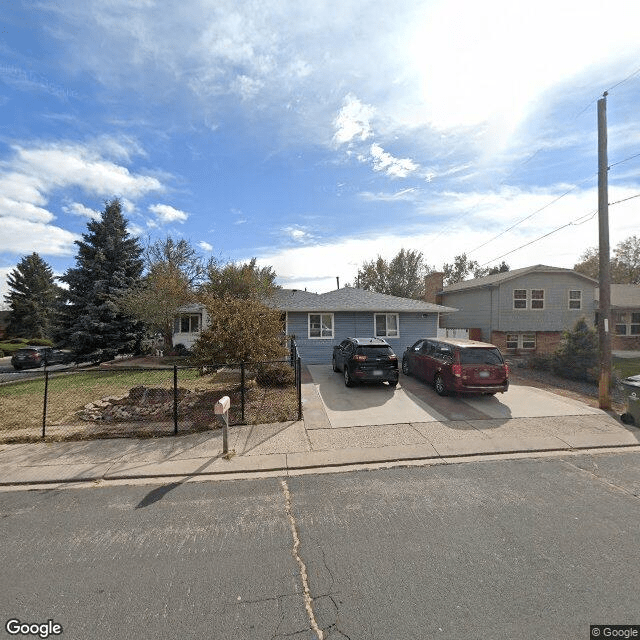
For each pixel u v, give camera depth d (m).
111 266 22.09
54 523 4.03
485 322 22.77
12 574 3.15
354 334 16.88
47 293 41.91
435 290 27.47
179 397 9.37
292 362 11.46
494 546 3.49
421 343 12.23
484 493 4.66
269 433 7.02
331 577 3.07
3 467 5.55
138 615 2.68
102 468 5.50
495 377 9.36
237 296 19.56
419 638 2.44
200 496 4.66
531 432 7.04
